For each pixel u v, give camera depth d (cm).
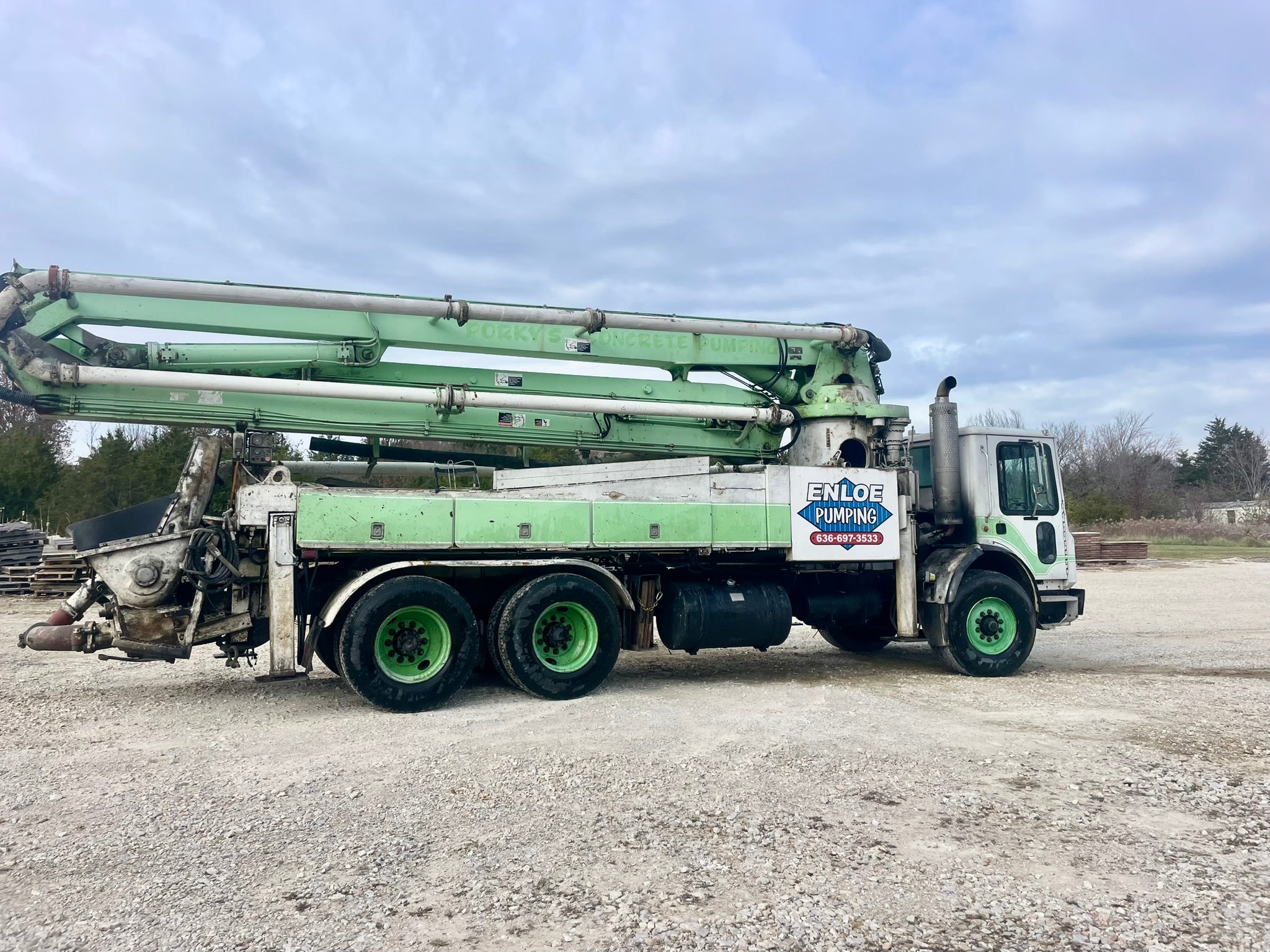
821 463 1024
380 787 559
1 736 700
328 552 813
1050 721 749
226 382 818
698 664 1120
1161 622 1593
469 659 812
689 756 628
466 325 909
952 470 1036
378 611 781
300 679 973
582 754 634
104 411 805
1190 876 432
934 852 457
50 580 1777
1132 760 625
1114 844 471
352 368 888
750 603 943
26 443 2900
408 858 446
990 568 1056
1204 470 7769
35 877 425
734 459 1052
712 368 1030
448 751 646
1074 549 1125
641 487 901
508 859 445
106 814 511
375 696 773
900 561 1015
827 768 600
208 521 802
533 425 959
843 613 1037
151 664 1077
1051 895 409
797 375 1063
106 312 802
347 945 360
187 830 486
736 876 425
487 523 839
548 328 944
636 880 421
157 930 372
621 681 972
